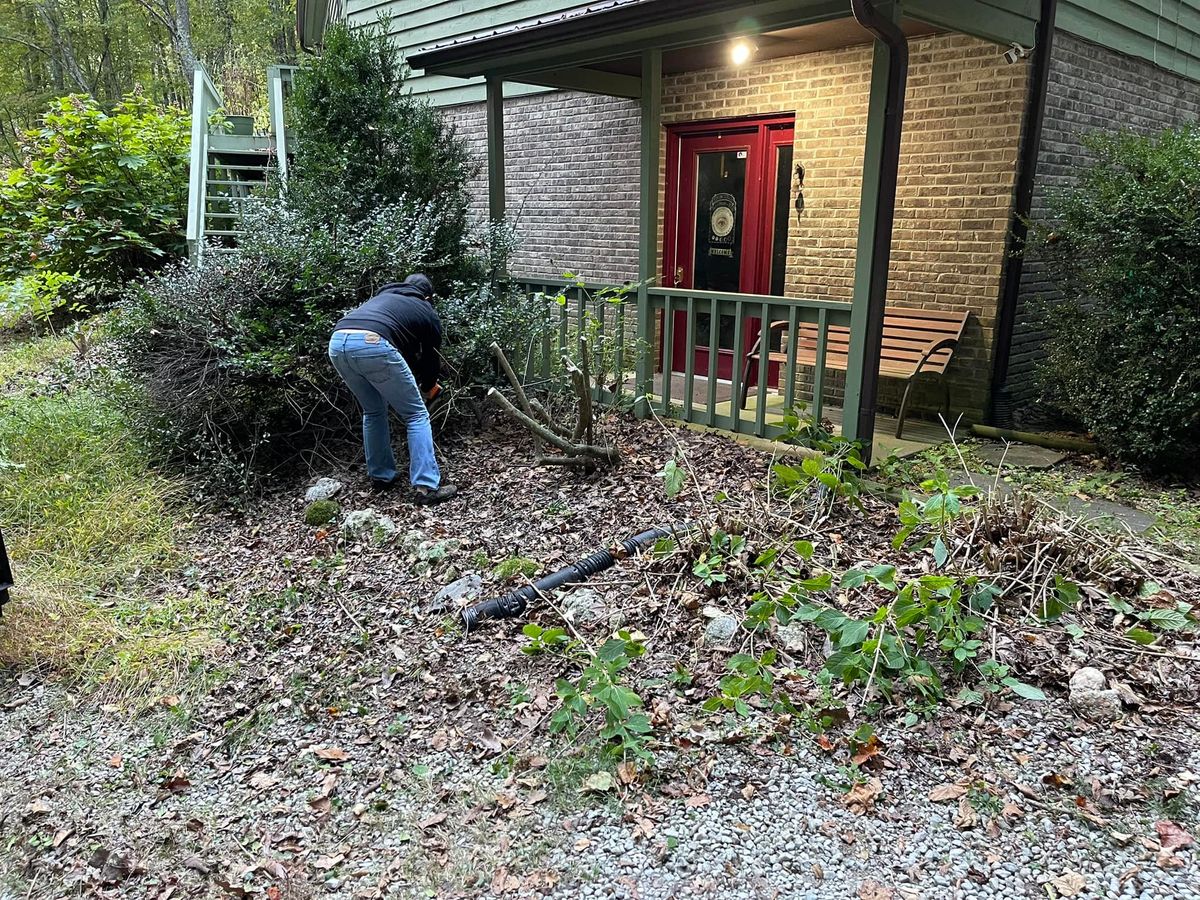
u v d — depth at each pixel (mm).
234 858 2584
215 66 30172
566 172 8586
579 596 3668
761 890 2254
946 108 5902
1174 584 3480
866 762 2648
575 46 5688
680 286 7883
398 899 2363
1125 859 2236
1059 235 5277
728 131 7277
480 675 3338
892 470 4824
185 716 3342
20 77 29703
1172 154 4836
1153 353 4797
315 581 4258
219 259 5898
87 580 4297
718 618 3363
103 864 2598
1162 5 6926
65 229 9305
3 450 4789
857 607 3357
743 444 5363
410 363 4992
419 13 9625
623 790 2648
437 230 6508
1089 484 4832
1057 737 2674
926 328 6117
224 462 5383
